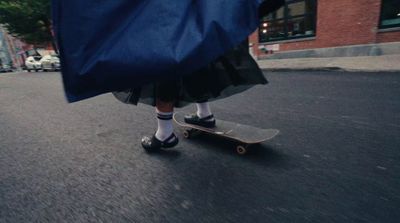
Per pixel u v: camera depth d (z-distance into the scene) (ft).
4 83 41.63
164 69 4.32
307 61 30.83
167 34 4.35
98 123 12.34
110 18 4.47
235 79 6.88
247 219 4.86
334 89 16.02
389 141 7.90
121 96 7.25
